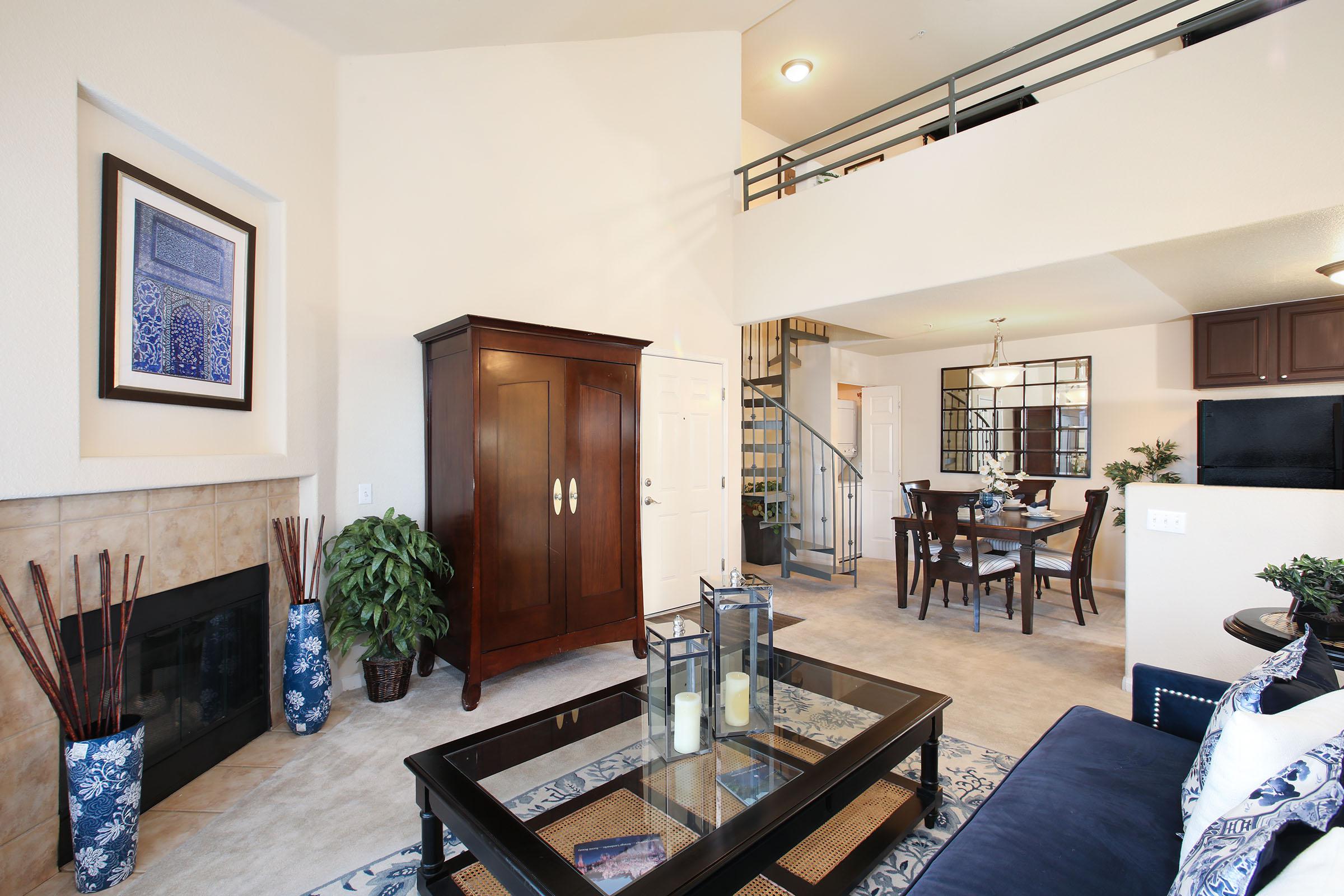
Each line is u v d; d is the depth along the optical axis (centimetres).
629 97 451
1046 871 122
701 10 446
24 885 175
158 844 197
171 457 223
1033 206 333
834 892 165
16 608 166
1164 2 495
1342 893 66
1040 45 558
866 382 701
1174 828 136
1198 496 288
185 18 230
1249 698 135
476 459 302
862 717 200
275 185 277
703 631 191
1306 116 254
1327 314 413
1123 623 438
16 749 173
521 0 337
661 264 465
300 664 270
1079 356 557
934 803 202
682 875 123
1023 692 312
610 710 208
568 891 119
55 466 181
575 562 340
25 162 175
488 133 380
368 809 216
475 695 299
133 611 211
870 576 606
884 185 403
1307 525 263
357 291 329
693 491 483
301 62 295
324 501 311
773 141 722
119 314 206
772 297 477
